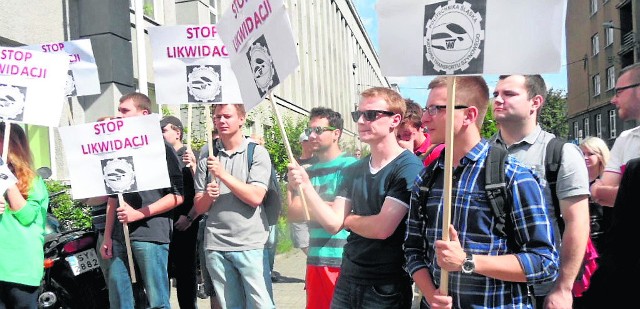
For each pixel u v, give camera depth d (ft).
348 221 9.93
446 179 7.19
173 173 15.20
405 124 14.20
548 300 8.74
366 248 9.87
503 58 7.16
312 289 12.74
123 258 14.67
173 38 15.30
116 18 36.65
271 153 39.29
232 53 12.00
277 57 10.36
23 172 13.25
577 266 8.80
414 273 8.30
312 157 14.70
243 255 13.37
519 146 10.10
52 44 18.15
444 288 7.37
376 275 9.77
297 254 33.24
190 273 17.85
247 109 11.73
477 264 7.13
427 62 7.53
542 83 10.24
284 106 75.15
